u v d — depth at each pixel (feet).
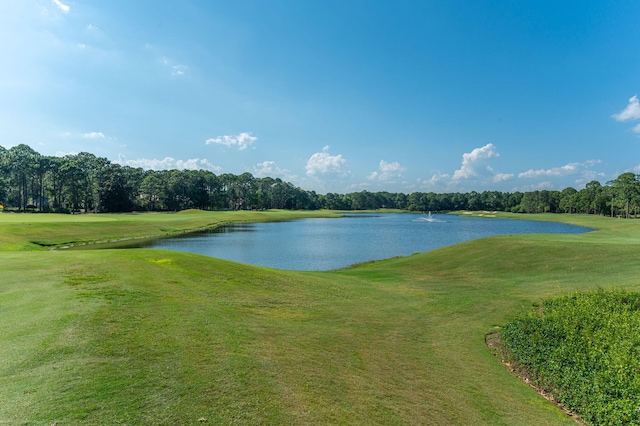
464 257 86.63
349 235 201.26
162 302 35.53
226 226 259.80
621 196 334.65
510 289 57.31
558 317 36.83
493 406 22.81
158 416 16.53
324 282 59.57
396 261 97.14
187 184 462.19
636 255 69.15
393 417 19.58
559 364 27.86
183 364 22.18
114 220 196.44
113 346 23.93
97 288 38.27
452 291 56.85
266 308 40.29
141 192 421.59
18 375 19.33
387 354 29.73
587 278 59.11
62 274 43.78
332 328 35.60
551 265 70.85
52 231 142.41
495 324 40.29
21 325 26.66
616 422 21.13
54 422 15.40
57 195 367.45
